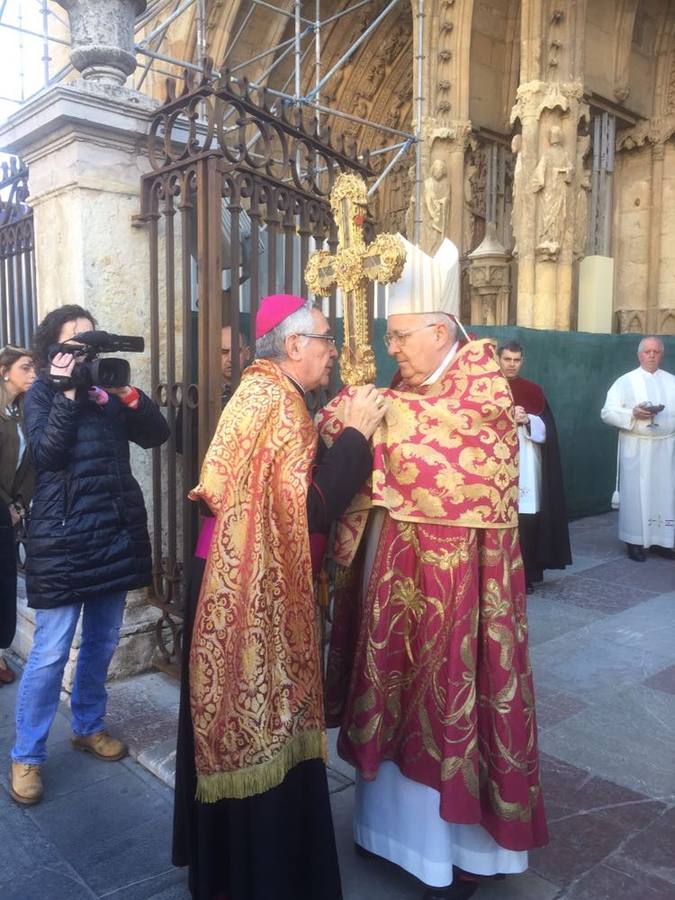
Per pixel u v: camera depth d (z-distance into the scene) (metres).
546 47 10.29
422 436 1.97
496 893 2.22
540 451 5.30
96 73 3.53
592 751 3.09
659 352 6.21
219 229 3.07
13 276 4.39
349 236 2.07
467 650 1.94
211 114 3.06
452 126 11.63
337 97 15.48
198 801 1.95
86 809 2.69
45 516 2.66
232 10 11.78
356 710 2.09
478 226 13.24
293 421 1.91
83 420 2.71
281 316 2.03
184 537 3.42
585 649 4.23
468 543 1.96
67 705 3.47
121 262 3.53
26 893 2.26
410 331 2.05
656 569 6.01
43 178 3.62
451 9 11.44
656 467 6.15
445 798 1.92
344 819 2.59
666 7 12.43
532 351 7.20
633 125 12.86
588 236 12.36
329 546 2.18
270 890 1.88
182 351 3.57
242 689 1.84
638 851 2.43
